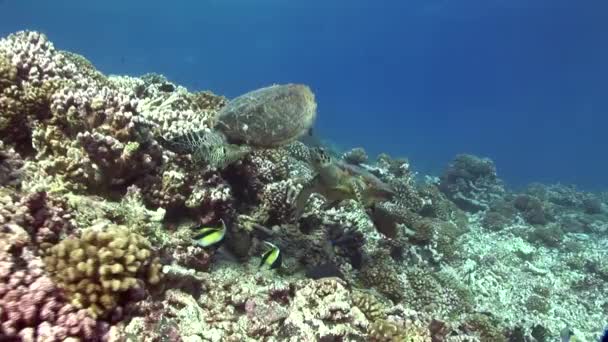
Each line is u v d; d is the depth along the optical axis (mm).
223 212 6449
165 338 4320
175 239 5832
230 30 142625
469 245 14164
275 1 128375
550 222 18906
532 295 11734
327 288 6094
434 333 6926
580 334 10508
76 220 4781
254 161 7945
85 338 3631
